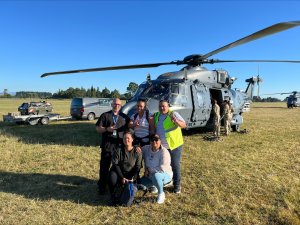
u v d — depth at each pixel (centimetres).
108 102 2170
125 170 516
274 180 637
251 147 985
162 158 529
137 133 560
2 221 445
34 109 1908
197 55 1077
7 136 1195
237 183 614
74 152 890
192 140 1098
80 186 596
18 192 559
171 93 1040
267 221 455
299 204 518
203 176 659
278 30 525
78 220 454
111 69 978
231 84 1365
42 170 700
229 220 455
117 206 502
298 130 1416
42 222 445
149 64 987
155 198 535
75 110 2042
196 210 488
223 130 1362
